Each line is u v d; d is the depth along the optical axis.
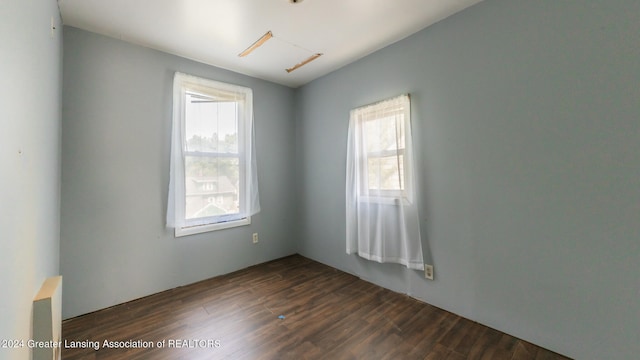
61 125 2.00
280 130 3.55
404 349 1.66
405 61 2.37
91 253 2.15
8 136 0.87
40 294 1.22
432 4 1.91
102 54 2.22
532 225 1.68
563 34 1.54
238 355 1.61
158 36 2.29
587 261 1.49
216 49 2.55
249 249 3.21
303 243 3.63
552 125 1.59
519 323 1.74
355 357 1.59
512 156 1.75
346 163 2.98
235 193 3.04
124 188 2.31
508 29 1.75
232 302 2.30
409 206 2.29
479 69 1.89
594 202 1.46
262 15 2.02
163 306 2.23
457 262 2.05
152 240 2.46
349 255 2.98
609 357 1.42
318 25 2.17
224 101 2.95
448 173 2.09
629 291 1.37
